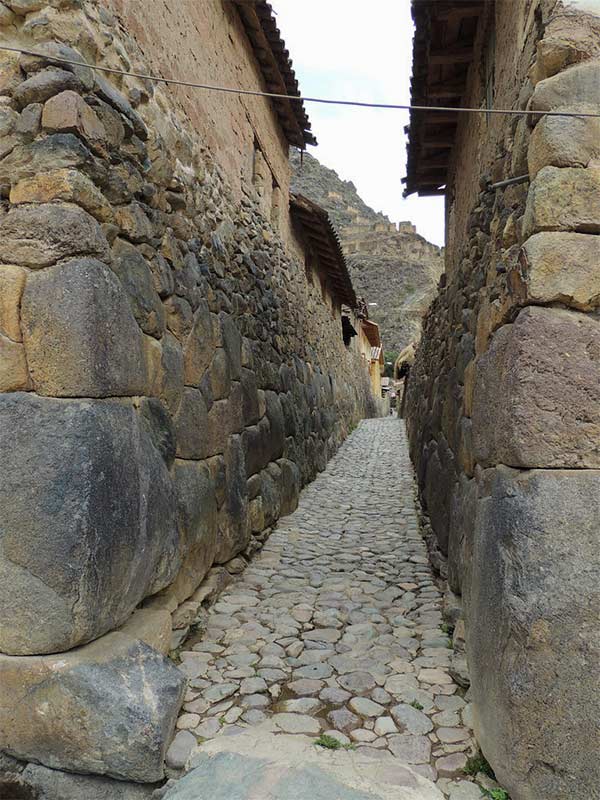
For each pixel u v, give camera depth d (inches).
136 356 102.7
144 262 112.7
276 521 227.0
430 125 207.0
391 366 1547.7
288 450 261.3
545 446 74.9
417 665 113.3
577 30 79.8
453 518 140.6
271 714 96.6
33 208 88.2
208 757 83.7
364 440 519.8
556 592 71.2
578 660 70.1
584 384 75.0
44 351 86.1
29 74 91.4
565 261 76.0
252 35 215.3
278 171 278.4
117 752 81.7
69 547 82.4
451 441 157.9
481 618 84.9
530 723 71.2
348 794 73.9
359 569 176.9
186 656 117.0
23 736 83.4
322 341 414.6
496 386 90.0
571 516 72.3
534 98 81.5
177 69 142.4
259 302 222.8
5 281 87.0
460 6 149.1
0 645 83.8
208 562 144.9
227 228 182.4
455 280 181.6
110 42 104.8
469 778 81.1
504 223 105.7
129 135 108.7
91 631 85.7
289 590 156.6
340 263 414.6
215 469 152.6
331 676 109.3
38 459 83.7
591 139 77.4
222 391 161.6
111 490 89.0
